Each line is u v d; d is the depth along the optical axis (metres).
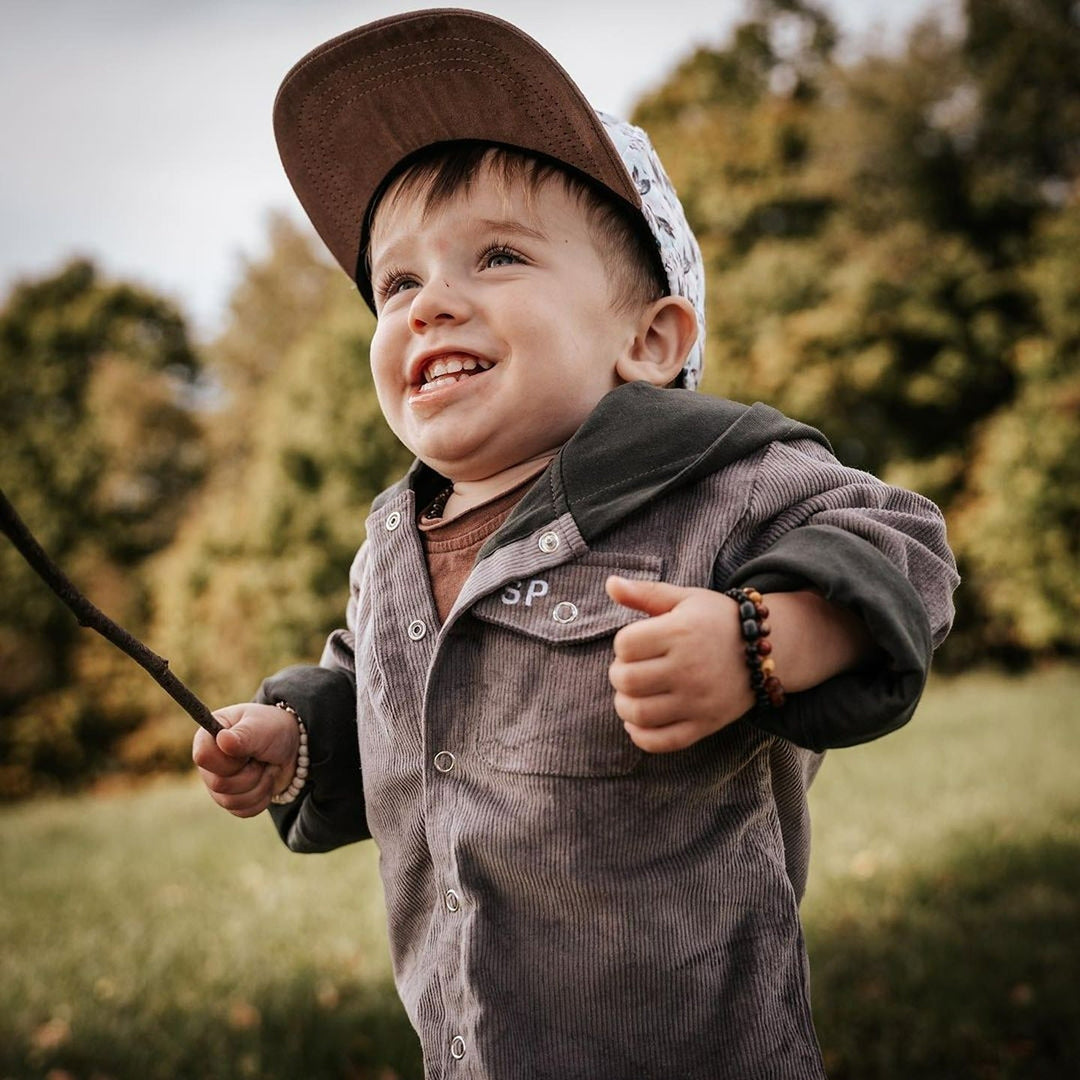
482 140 1.32
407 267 1.32
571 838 1.12
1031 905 3.49
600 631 1.12
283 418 16.22
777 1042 1.13
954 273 15.56
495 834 1.14
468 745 1.18
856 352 15.47
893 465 15.34
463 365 1.26
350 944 3.65
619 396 1.23
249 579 15.75
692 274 1.45
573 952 1.13
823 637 0.99
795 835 1.34
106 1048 2.92
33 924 4.51
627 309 1.33
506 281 1.25
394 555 1.33
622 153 1.38
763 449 1.20
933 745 6.92
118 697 17.75
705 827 1.15
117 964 3.73
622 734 1.11
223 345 23.50
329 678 1.48
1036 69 16.67
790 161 17.77
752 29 20.36
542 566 1.16
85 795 17.12
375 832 1.33
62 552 21.08
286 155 1.48
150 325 26.08
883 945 3.18
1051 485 14.10
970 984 2.87
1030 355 14.54
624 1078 1.11
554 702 1.13
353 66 1.36
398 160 1.40
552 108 1.27
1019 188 16.52
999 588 14.50
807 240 16.75
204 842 6.09
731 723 1.15
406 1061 2.71
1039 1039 2.62
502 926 1.16
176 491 22.58
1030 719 7.94
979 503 14.87
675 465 1.17
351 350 15.87
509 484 1.29
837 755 6.69
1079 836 4.35
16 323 25.97
